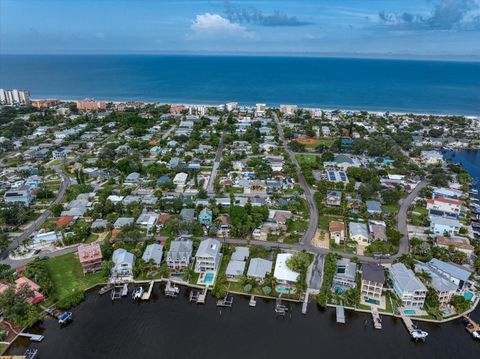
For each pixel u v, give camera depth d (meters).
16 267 137.50
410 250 147.38
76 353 104.38
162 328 112.69
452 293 118.38
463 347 106.69
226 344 107.06
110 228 162.12
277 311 116.94
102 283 130.12
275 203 186.12
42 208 185.25
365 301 120.19
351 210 179.12
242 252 141.38
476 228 166.25
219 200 186.12
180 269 136.00
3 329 110.62
